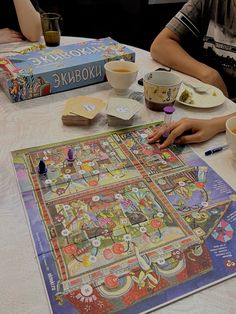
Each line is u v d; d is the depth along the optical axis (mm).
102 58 1164
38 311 504
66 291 532
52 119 991
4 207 684
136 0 2738
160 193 729
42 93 1101
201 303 521
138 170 798
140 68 1300
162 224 654
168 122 918
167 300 522
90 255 589
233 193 734
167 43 1378
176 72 1306
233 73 1501
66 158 829
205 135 904
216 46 1512
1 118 985
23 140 894
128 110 971
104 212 676
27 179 759
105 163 817
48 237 621
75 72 1122
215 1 1434
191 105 1065
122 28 2840
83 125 964
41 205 690
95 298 523
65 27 2732
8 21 1676
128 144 891
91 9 2713
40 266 569
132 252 597
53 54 1187
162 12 3133
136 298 525
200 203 706
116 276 557
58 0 2643
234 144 805
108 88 1168
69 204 694
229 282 553
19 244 606
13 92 1046
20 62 1120
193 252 600
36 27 1468
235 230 645
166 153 862
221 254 598
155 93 1003
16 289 533
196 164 824
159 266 575
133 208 688
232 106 1098
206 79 1235
